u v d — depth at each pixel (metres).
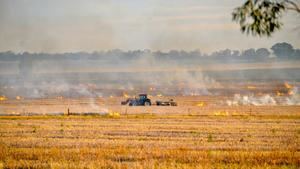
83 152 108.88
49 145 123.31
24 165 94.81
